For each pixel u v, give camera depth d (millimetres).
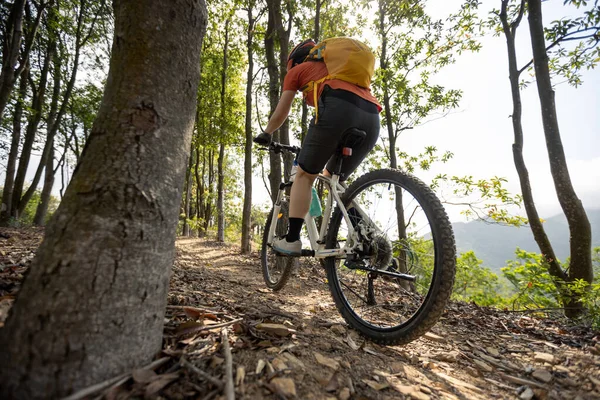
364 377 1320
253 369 1169
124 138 1093
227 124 13320
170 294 2039
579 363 1656
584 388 1394
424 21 8156
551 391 1383
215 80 15039
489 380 1508
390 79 8375
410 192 1805
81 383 862
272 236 3166
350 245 1977
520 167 7305
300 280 3951
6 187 9703
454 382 1422
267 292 2977
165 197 1150
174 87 1231
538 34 6539
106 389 899
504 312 3246
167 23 1217
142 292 1043
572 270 6098
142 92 1143
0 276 1776
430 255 1841
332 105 1846
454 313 2879
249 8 9930
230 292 2611
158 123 1160
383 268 1971
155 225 1104
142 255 1051
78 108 14133
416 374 1446
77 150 17125
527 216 7086
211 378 1021
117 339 956
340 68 1890
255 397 1015
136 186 1066
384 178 1975
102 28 11508
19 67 8359
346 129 1865
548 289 6598
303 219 2090
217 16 12133
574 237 6129
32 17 9742
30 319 856
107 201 1016
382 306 2473
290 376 1172
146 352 1053
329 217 2324
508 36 7633
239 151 14336
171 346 1248
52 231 983
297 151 2762
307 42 2289
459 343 2033
